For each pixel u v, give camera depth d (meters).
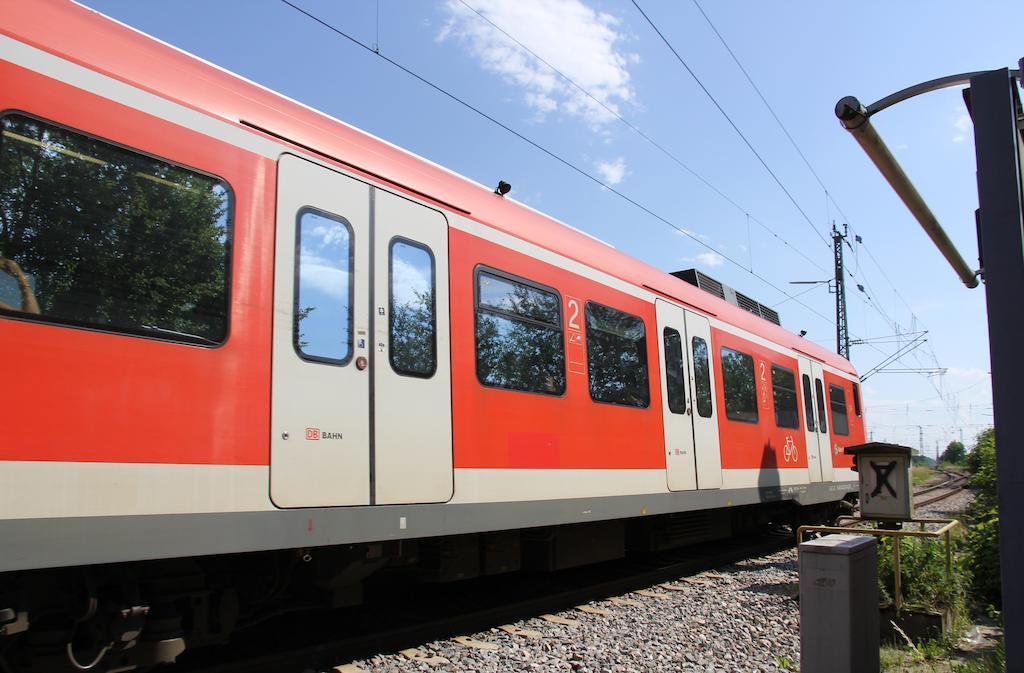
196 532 4.04
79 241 3.82
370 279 5.30
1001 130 4.03
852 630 3.91
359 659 5.34
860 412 16.73
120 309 3.92
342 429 4.90
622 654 5.71
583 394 7.36
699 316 10.04
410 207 5.75
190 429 4.10
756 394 11.36
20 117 3.68
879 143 5.41
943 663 5.62
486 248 6.44
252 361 4.46
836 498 14.27
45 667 3.85
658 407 8.62
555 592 8.10
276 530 4.42
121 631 4.05
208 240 4.38
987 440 30.86
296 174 4.93
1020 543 3.70
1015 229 3.90
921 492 33.53
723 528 11.27
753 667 5.45
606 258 8.30
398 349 5.41
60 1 4.08
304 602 5.43
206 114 4.51
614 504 7.57
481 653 5.57
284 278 4.72
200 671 4.61
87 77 3.98
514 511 6.26
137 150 4.13
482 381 6.13
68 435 3.62
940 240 7.72
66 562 3.54
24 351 3.54
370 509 5.01
